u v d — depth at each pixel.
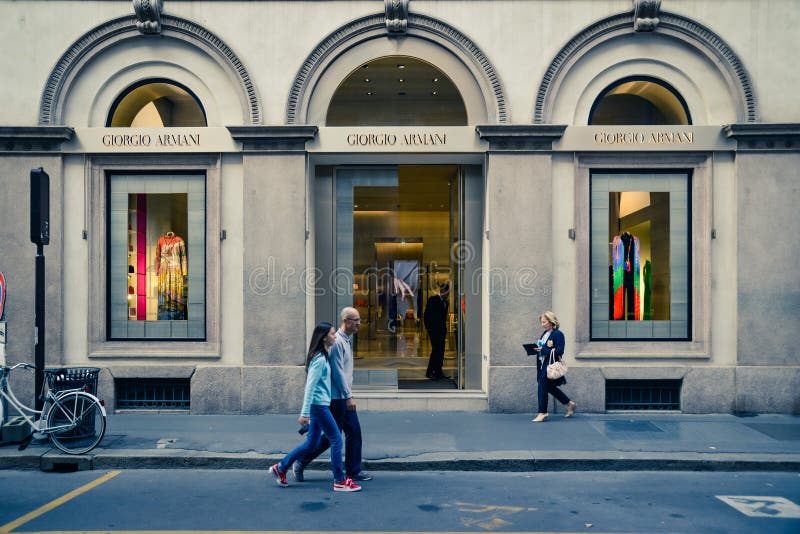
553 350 9.38
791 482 7.00
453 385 11.41
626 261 10.45
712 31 10.17
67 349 10.37
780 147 10.07
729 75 10.24
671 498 6.40
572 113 10.37
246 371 10.13
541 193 10.17
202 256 10.57
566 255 10.27
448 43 10.34
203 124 10.78
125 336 10.59
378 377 11.24
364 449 7.88
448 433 8.69
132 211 10.66
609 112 10.77
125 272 10.62
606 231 10.43
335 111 11.02
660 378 10.14
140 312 10.59
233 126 10.14
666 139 10.16
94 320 10.41
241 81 10.35
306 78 10.34
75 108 10.52
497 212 10.20
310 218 10.73
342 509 6.00
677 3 10.21
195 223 10.59
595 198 10.46
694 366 10.12
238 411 10.16
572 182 10.27
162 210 10.63
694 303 10.31
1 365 8.60
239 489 6.70
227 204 10.38
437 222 11.48
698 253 10.33
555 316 9.83
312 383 6.58
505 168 10.20
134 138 10.30
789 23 10.20
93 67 10.52
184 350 10.38
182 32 10.38
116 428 9.03
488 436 8.52
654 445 8.05
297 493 6.53
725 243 10.25
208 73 10.48
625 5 10.25
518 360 10.15
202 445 8.06
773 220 10.09
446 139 10.28
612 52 10.37
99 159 10.49
